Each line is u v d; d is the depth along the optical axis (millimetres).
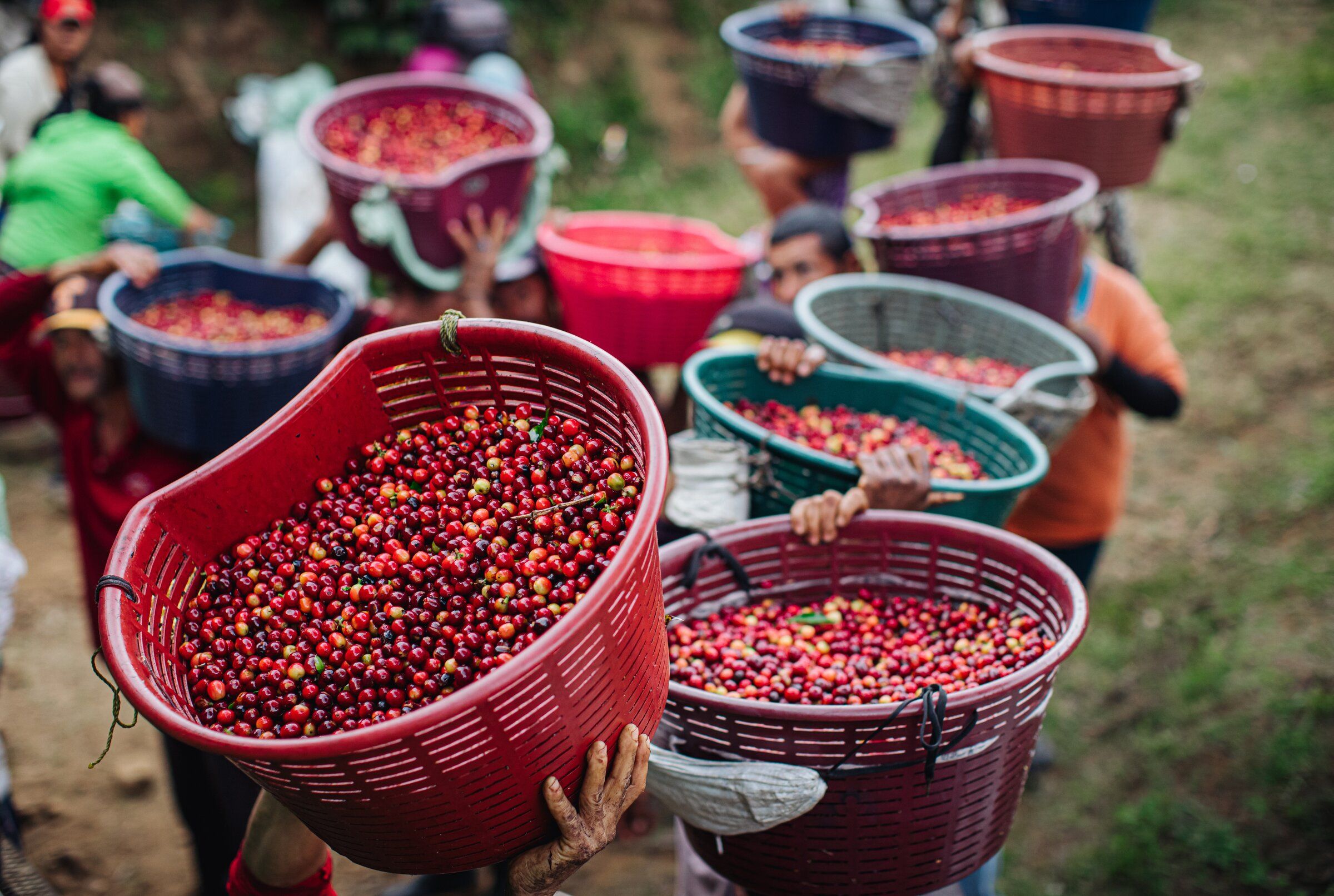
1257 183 7000
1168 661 4078
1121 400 3342
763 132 4145
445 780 1256
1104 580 4512
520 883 1413
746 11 9094
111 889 3529
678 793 1669
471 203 3381
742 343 2699
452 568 1545
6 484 5480
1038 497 3516
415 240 3354
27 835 3688
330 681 1496
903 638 1981
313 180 5305
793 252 3059
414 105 4137
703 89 8547
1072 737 3857
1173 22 8945
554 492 1621
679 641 1954
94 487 3283
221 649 1539
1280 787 3461
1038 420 2529
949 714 1562
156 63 7168
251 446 1650
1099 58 4020
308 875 1763
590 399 1646
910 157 7824
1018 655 1841
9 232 4508
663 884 3482
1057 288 3080
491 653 1445
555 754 1310
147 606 1478
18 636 4562
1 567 2625
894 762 1597
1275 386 5457
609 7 8555
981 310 2980
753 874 1760
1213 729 3723
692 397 2338
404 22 7773
